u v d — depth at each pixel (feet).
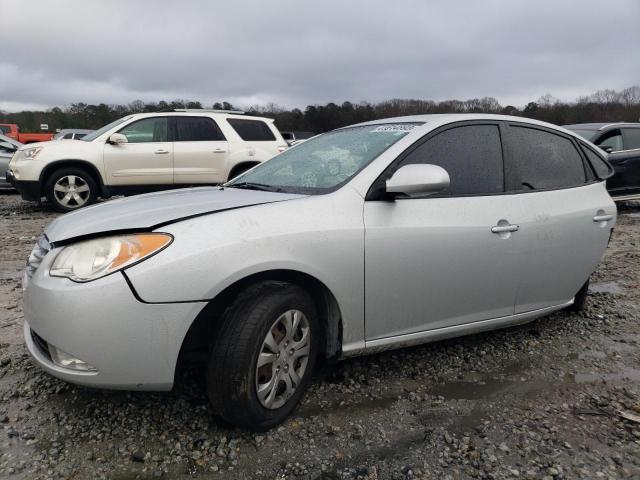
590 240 12.38
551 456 8.05
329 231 8.52
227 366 7.68
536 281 11.39
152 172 30.01
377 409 9.25
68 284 7.37
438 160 10.19
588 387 10.32
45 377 10.00
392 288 9.23
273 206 8.43
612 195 31.48
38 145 29.32
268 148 32.24
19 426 8.44
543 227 11.18
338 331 9.03
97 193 30.17
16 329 12.35
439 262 9.66
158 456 7.79
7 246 21.24
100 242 7.58
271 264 7.89
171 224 7.71
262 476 7.44
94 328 7.19
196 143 30.58
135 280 7.18
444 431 8.64
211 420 8.69
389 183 8.97
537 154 11.95
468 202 10.18
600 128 32.04
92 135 30.83
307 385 8.96
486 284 10.44
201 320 8.21
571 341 12.57
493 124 11.37
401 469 7.67
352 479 7.44
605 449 8.27
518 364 11.25
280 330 8.26
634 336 12.98
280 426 8.57
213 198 9.21
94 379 7.37
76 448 7.93
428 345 12.03
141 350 7.30
